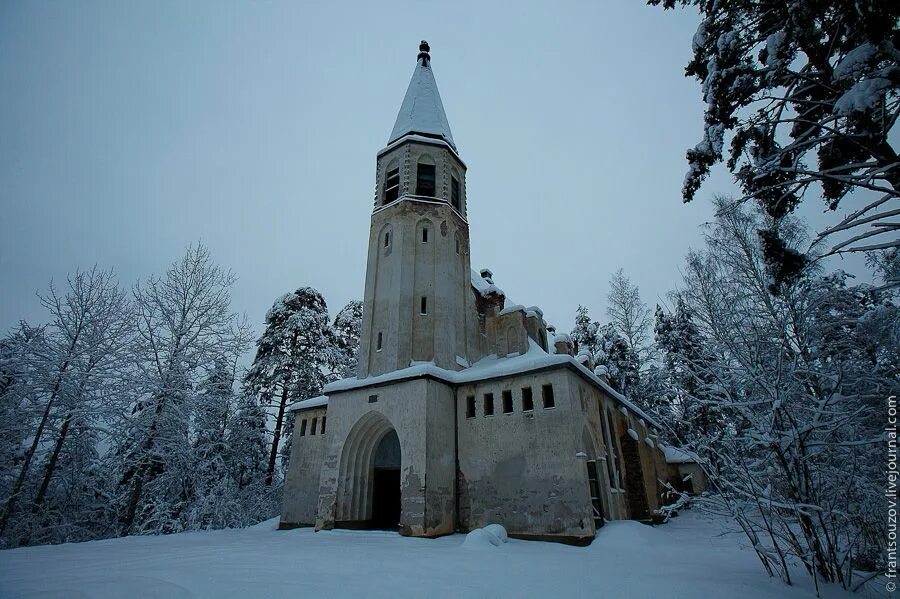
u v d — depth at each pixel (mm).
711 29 8633
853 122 7191
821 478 7691
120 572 8891
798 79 7828
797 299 9477
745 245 10406
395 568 9570
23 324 22375
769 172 7715
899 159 6520
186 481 24859
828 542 7297
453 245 24562
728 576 8531
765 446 8125
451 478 18359
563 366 17469
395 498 20750
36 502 21172
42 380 21297
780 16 7984
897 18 5785
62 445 21969
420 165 26203
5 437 20516
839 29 6910
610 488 19047
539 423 17344
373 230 25156
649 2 9430
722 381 9000
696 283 10055
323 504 19703
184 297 26953
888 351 9086
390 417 19047
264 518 27609
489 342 25438
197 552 12148
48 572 8977
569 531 15344
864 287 9953
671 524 21891
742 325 9320
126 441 22812
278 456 35531
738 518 7953
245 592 7176
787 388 8367
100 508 23734
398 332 21359
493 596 7219
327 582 8023
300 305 37094
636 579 8445
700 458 8578
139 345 24547
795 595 6832
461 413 19547
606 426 21312
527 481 16844
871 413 8219
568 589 7691
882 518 7398
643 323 37812
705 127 8531
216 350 26734
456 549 12836
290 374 33594
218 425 27609
